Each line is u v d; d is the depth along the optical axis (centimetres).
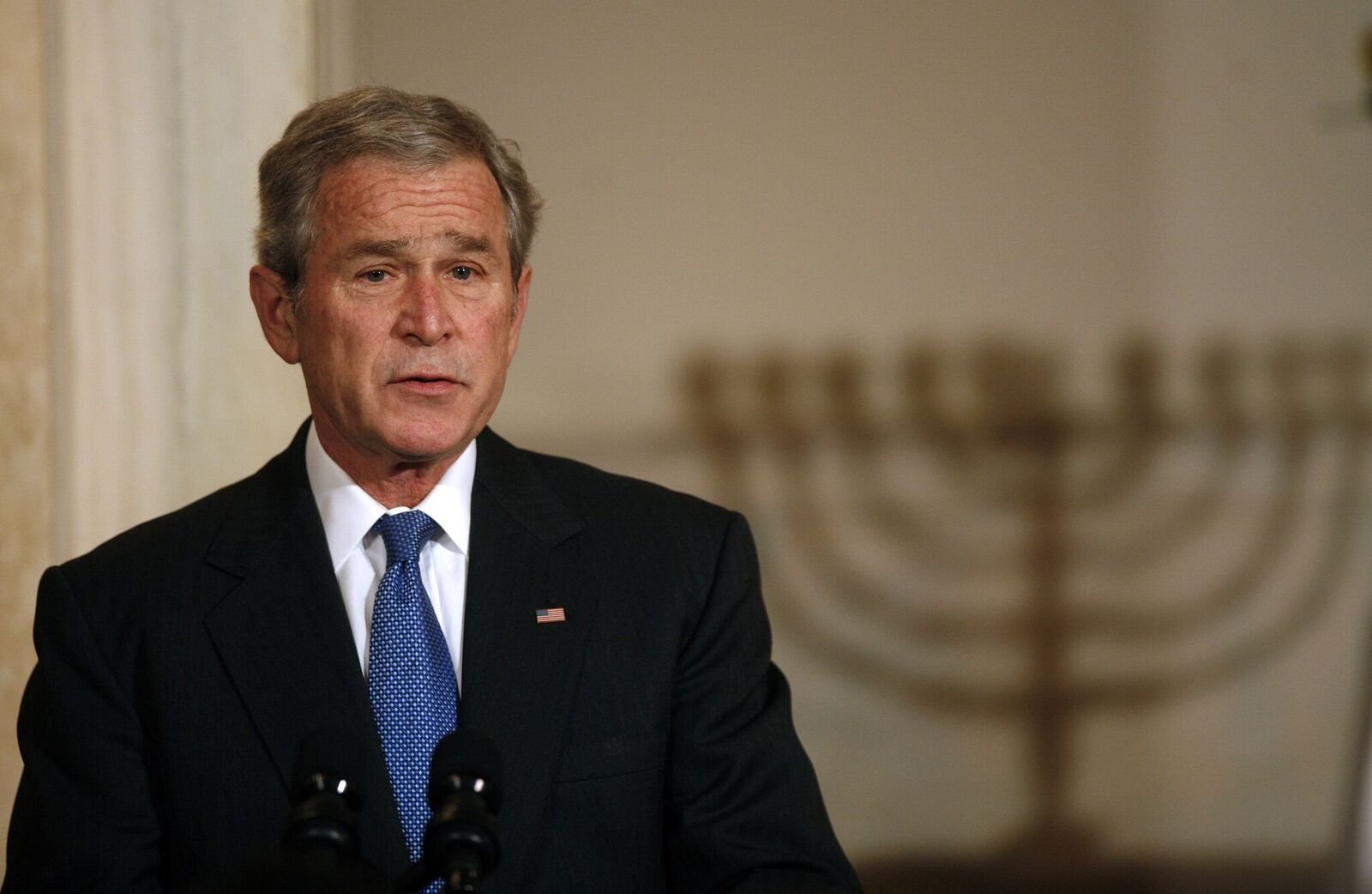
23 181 745
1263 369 1573
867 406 1543
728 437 1516
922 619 1507
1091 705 1467
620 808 455
